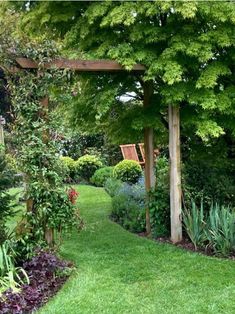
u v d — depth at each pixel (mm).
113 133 6086
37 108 4309
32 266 3910
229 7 4516
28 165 4262
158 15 5004
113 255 4664
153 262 4367
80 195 8930
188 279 3857
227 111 4836
